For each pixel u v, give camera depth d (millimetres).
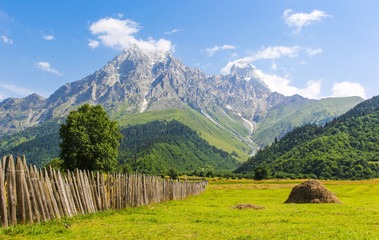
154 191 32688
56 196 16750
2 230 12789
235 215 21328
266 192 60500
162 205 30938
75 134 46656
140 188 28344
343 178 169000
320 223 16500
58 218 16312
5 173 14094
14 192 14188
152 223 17422
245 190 71938
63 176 18484
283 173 187500
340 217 19000
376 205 30031
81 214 18703
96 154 48812
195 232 14227
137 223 17078
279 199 42312
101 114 52781
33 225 14367
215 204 33375
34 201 15047
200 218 19906
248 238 12742
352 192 53469
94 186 21094
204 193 65938
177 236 13055
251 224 16922
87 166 49688
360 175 167500
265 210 24500
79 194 19156
